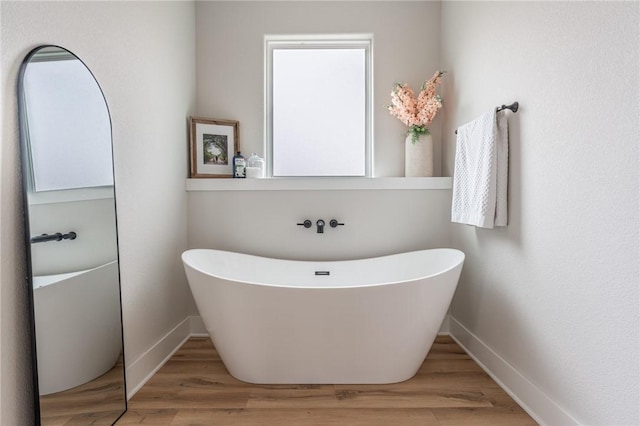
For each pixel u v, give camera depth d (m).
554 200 1.33
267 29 2.54
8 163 1.02
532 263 1.47
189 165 2.43
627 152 1.01
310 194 2.40
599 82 1.11
